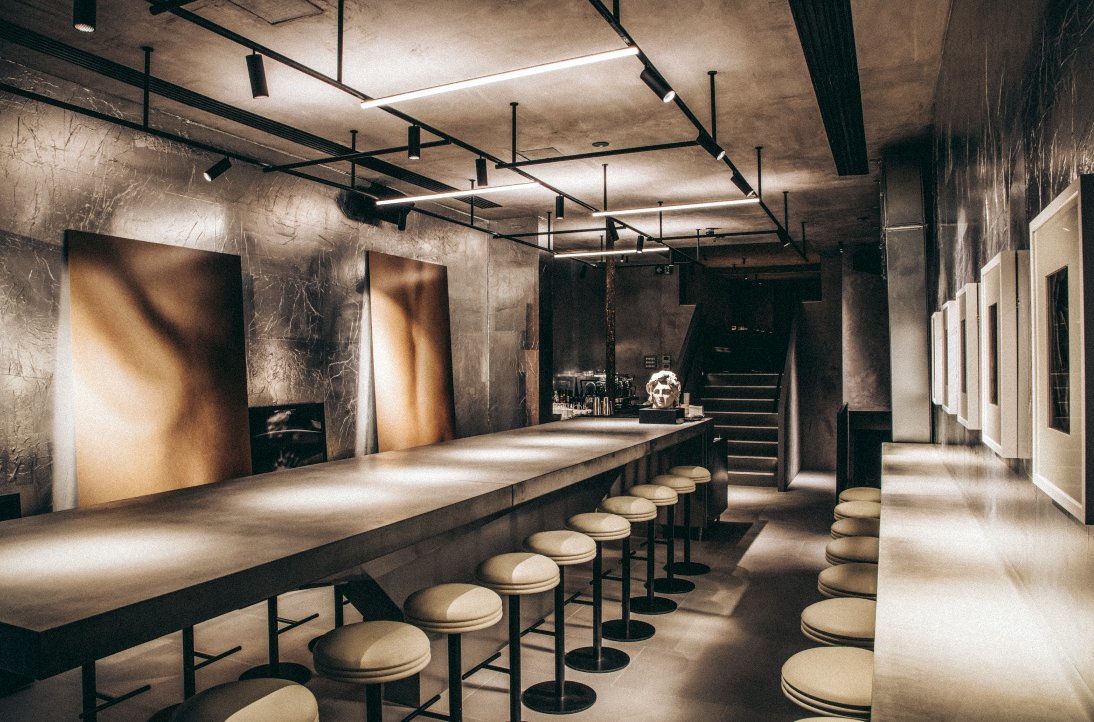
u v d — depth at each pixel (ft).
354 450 21.59
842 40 12.23
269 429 18.70
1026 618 5.61
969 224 9.53
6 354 13.24
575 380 39.27
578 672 12.01
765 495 28.32
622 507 13.29
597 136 18.04
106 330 14.52
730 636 13.62
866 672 5.39
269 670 11.86
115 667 12.26
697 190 23.85
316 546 6.84
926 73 13.79
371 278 22.04
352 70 14.02
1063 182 4.67
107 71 13.83
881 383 32.78
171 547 6.80
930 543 7.96
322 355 20.51
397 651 6.52
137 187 15.61
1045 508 5.34
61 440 14.11
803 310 35.73
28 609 5.10
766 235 31.96
